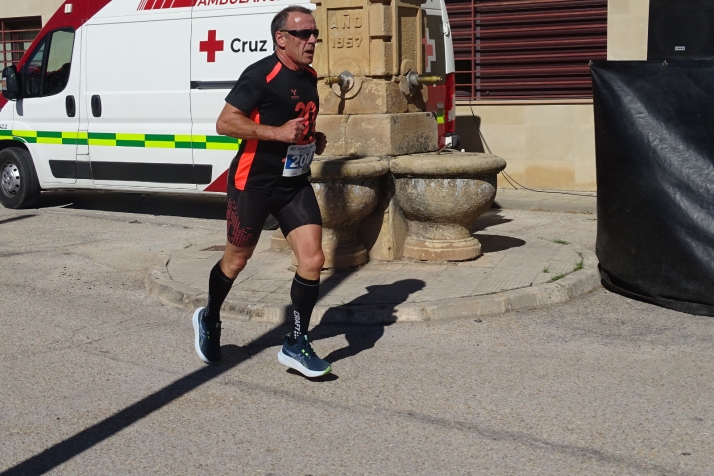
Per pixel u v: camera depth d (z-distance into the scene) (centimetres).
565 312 614
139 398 473
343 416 439
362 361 522
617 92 641
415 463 383
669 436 404
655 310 616
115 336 591
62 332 602
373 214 721
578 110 1211
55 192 1361
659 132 621
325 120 731
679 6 1126
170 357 543
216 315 515
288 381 493
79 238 956
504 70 1283
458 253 715
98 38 1088
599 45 1216
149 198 1280
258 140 459
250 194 468
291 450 401
